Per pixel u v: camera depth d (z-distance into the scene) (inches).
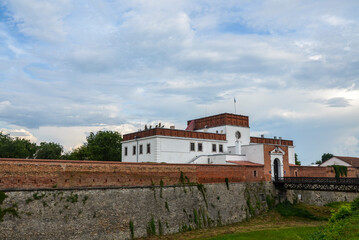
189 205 1595.7
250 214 1875.0
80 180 1247.5
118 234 1302.9
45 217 1127.0
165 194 1513.3
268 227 1624.0
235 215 1791.3
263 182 2032.5
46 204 1139.3
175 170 1584.6
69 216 1183.6
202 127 2578.7
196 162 2096.5
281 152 2197.3
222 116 2405.3
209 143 2236.7
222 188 1782.7
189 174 1643.7
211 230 1568.7
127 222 1341.0
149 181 1467.8
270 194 2044.8
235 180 1866.4
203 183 1700.3
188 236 1434.5
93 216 1246.9
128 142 2250.2
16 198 1082.1
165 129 2010.3
